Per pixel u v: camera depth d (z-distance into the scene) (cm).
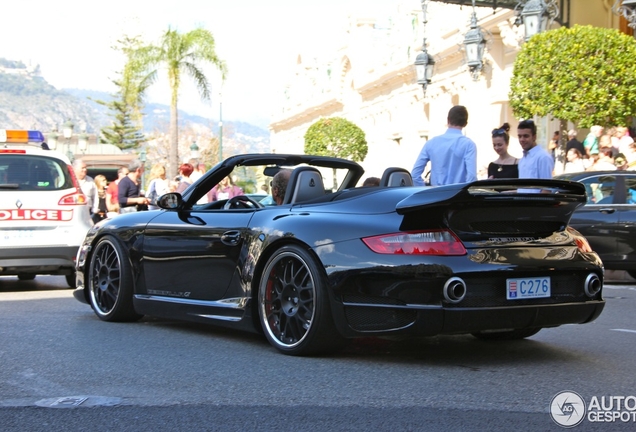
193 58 3581
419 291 481
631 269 1186
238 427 378
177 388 453
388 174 612
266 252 555
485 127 3086
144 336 629
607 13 2345
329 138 4147
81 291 739
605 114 1741
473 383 462
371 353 552
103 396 437
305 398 429
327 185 668
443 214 488
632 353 560
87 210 1062
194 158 3325
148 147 8681
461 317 479
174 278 644
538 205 501
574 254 519
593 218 1183
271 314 556
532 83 1791
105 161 3747
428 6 3675
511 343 600
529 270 496
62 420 393
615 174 1193
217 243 600
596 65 1728
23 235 1012
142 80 3578
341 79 5647
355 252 500
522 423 381
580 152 1739
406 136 4209
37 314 765
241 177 692
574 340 615
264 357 538
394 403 418
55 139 3478
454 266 480
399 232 493
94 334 640
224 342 598
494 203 488
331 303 506
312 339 521
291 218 549
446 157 758
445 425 378
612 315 773
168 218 662
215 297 605
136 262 682
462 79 3322
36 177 1033
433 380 470
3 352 563
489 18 2809
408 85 4166
